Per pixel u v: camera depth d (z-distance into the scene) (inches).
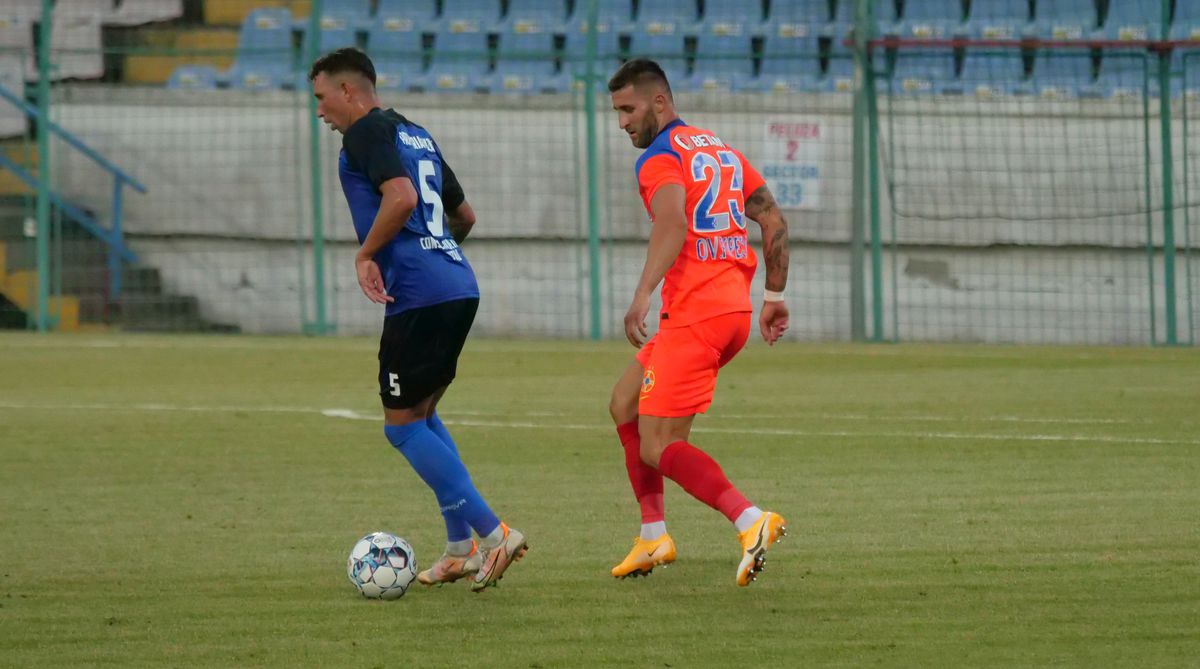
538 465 1024.2
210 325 2495.1
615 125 2449.6
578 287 2364.7
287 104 2486.5
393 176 628.7
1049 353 2081.7
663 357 642.8
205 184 2524.6
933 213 2417.6
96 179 2539.4
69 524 804.0
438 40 2728.8
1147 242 2300.7
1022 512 826.2
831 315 2426.2
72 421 1278.3
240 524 803.4
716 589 637.3
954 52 2359.7
